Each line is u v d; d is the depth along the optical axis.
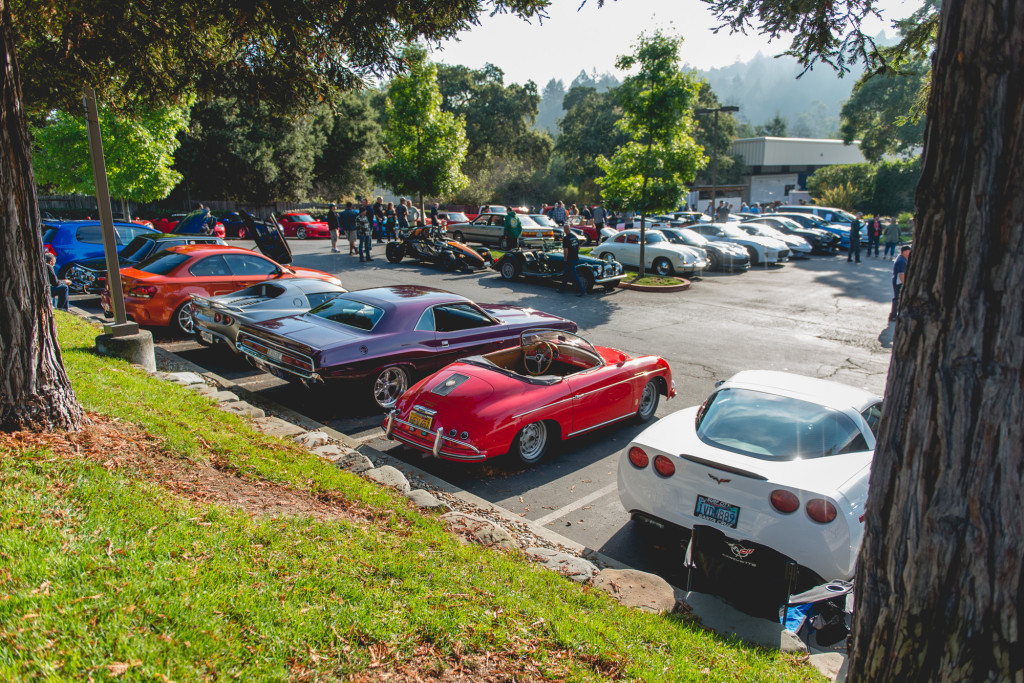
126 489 4.27
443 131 27.73
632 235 22.11
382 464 6.56
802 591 4.28
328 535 4.28
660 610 4.20
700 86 18.30
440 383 6.49
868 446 4.90
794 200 56.00
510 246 22.34
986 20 1.87
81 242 14.30
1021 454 1.92
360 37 7.59
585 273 17.62
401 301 8.39
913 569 2.07
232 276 11.41
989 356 1.92
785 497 4.25
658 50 17.86
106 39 7.14
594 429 7.27
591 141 59.06
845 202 46.50
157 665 2.72
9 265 4.70
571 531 5.52
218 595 3.27
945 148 1.98
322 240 31.06
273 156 42.00
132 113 8.90
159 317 10.88
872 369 11.05
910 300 2.09
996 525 1.94
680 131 18.75
